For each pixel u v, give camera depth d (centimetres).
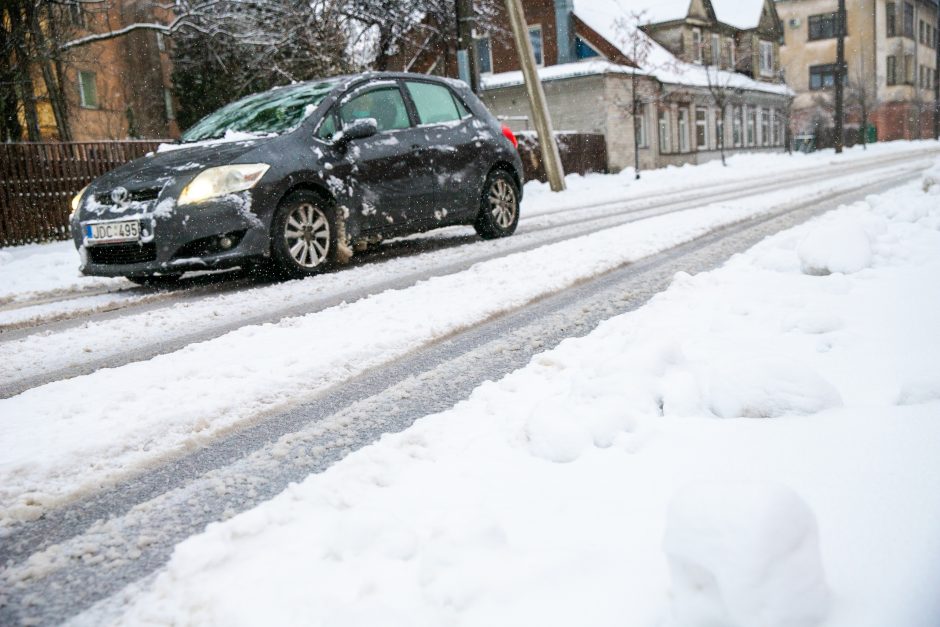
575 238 762
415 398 304
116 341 435
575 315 433
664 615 135
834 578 137
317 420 285
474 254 715
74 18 1686
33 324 518
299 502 208
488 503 191
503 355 361
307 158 636
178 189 580
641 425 225
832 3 4891
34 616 169
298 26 1784
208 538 191
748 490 123
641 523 169
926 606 128
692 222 834
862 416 210
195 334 443
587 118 2822
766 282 436
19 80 1451
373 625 143
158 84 2647
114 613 168
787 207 946
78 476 243
